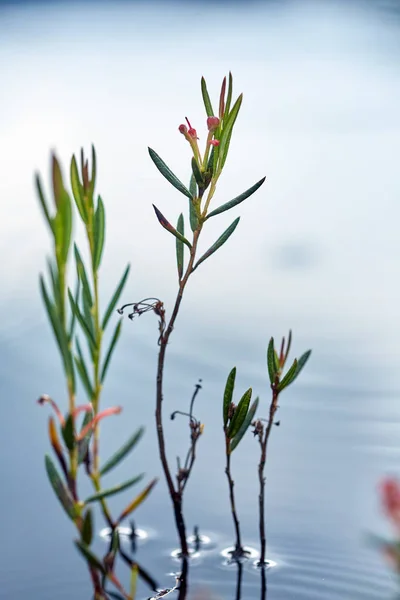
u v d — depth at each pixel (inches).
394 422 31.2
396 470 28.5
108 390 33.4
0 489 28.0
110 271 43.9
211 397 32.9
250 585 24.2
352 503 27.1
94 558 20.8
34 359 35.6
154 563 24.9
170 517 26.7
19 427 31.1
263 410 32.2
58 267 20.3
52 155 19.8
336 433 30.7
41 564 25.0
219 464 29.2
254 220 52.0
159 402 24.8
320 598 23.8
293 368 24.7
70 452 20.8
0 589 24.1
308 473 28.6
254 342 37.1
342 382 33.9
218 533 26.0
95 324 21.7
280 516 26.6
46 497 27.7
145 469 29.0
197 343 36.9
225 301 41.0
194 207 24.1
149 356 36.0
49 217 20.2
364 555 25.1
